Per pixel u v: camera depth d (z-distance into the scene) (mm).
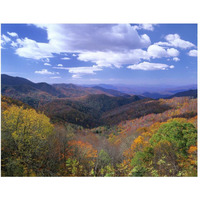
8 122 12023
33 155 11656
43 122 14523
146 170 8602
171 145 10516
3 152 10492
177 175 7922
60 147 14094
